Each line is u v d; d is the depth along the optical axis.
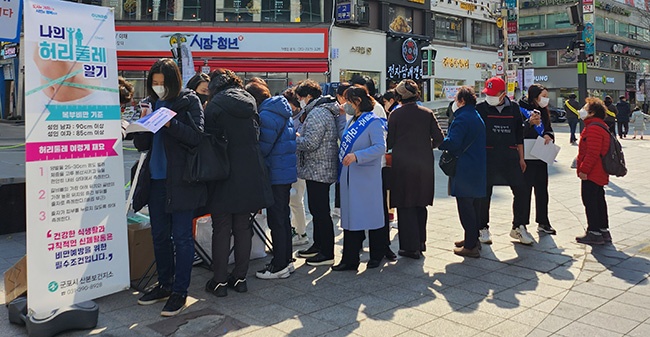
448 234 6.71
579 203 8.66
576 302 4.43
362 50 24.50
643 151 16.53
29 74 3.45
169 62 4.11
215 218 4.52
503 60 22.17
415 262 5.56
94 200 3.81
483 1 30.69
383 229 5.39
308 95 5.83
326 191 5.43
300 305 4.34
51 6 3.56
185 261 4.16
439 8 28.23
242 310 4.22
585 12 16.62
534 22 40.66
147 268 4.92
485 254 5.84
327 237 5.46
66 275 3.68
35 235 3.53
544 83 40.44
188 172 4.04
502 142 6.00
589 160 6.07
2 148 14.12
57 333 3.69
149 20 22.14
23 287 4.10
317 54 22.86
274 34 22.59
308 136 5.20
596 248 6.04
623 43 44.28
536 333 3.83
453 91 21.91
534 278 5.04
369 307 4.30
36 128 3.49
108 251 3.90
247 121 4.48
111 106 3.89
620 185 10.28
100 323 3.94
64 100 3.62
